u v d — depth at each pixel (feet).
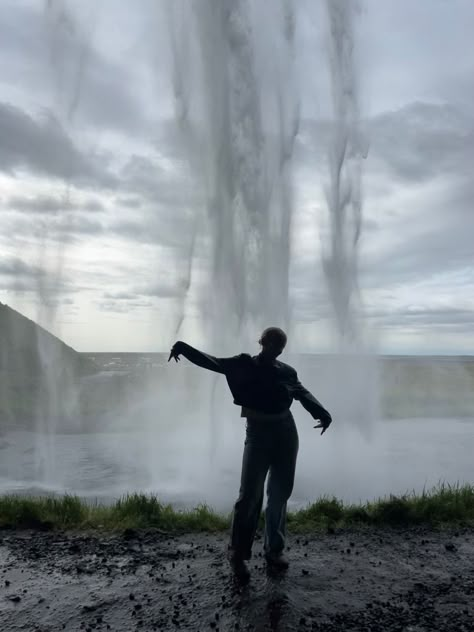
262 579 12.44
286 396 13.10
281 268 41.47
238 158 40.42
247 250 40.83
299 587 12.00
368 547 14.82
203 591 11.73
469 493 19.20
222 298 41.14
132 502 17.85
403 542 15.26
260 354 13.58
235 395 13.12
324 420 12.86
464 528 16.61
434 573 12.92
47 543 14.96
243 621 10.36
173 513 17.52
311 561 13.66
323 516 17.13
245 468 12.91
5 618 10.46
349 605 11.12
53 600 11.28
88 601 11.24
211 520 17.03
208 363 12.91
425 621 10.46
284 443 13.05
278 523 13.09
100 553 14.19
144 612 10.72
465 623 10.41
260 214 40.75
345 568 13.20
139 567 13.17
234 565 12.33
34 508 17.16
